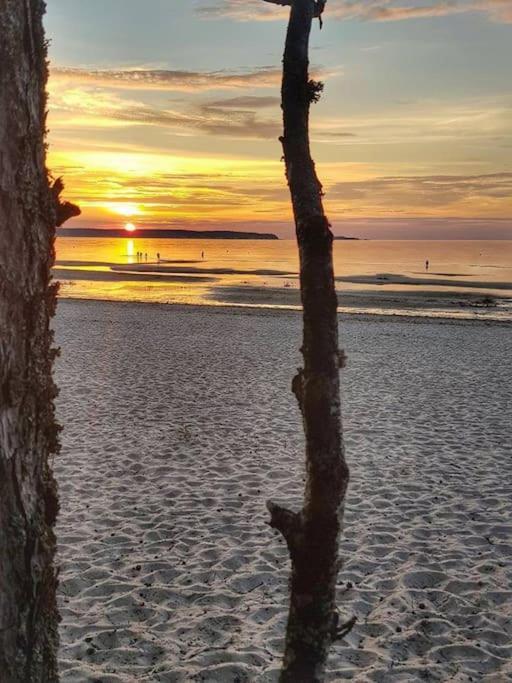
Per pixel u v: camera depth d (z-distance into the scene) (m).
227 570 5.73
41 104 1.91
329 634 1.85
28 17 1.82
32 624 1.89
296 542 1.84
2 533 1.81
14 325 1.81
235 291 40.91
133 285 45.38
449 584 5.56
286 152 1.93
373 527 6.72
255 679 4.20
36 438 1.92
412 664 4.43
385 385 14.09
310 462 1.84
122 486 7.77
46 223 1.93
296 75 1.91
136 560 5.90
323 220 1.86
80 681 4.13
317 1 1.98
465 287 46.34
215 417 11.09
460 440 10.01
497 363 17.03
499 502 7.46
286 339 20.45
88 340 19.36
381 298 37.50
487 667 4.43
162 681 4.18
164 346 18.62
